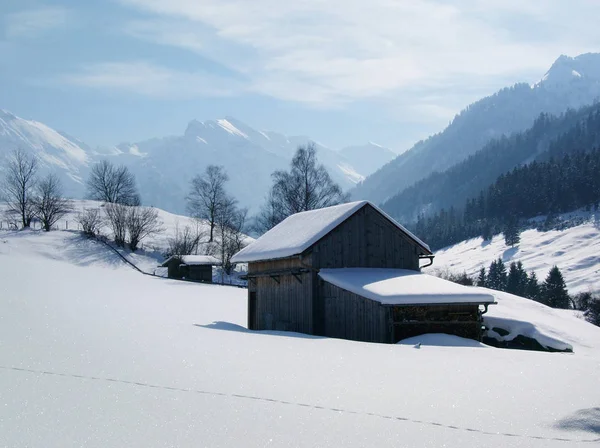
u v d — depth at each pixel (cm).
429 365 1438
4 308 2097
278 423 926
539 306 3234
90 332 1683
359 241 2738
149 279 6344
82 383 1102
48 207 10119
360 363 1440
